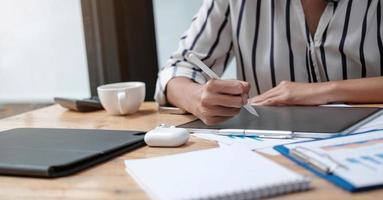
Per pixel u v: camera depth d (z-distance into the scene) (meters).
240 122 0.83
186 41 1.29
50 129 0.89
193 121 0.90
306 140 0.68
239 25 1.25
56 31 1.98
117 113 1.04
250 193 0.48
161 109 1.08
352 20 1.13
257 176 0.51
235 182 0.50
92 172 0.62
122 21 1.92
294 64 1.20
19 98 2.06
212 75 0.97
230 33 1.30
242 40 1.25
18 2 1.99
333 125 0.75
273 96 1.00
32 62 2.04
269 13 1.21
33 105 2.03
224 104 0.85
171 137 0.72
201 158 0.61
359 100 0.96
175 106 1.08
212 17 1.28
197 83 1.07
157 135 0.72
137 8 1.92
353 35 1.13
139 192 0.53
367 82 0.98
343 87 0.97
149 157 0.67
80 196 0.53
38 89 2.05
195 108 0.92
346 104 0.96
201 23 1.29
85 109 1.12
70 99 1.14
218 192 0.47
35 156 0.67
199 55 1.25
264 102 0.99
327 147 0.61
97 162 0.65
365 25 1.12
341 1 1.12
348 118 0.79
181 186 0.50
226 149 0.65
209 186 0.49
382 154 0.56
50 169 0.60
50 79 2.04
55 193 0.55
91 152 0.67
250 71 1.27
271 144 0.68
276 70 1.22
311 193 0.48
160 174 0.56
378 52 1.13
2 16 2.02
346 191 0.48
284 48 1.20
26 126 0.97
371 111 0.84
